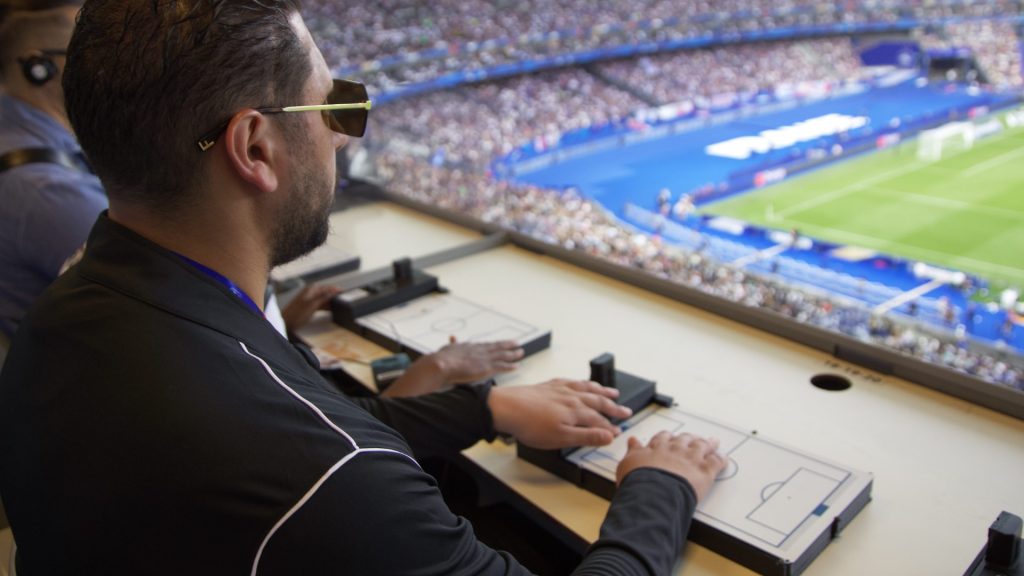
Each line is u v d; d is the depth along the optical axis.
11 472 0.60
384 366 1.35
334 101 0.68
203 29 0.57
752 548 0.82
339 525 0.53
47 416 0.56
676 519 0.80
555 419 1.01
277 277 1.85
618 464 0.97
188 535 0.52
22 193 1.19
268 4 0.61
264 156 0.62
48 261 1.21
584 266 1.85
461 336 1.46
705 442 0.95
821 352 1.36
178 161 0.59
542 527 1.20
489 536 1.18
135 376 0.55
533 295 1.71
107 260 0.61
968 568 0.80
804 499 0.91
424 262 1.92
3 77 1.21
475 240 2.08
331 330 1.60
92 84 0.57
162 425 0.53
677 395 1.23
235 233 0.63
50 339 0.59
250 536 0.52
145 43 0.56
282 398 0.57
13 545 1.18
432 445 1.03
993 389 1.14
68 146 1.25
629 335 1.48
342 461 0.55
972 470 1.00
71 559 0.54
